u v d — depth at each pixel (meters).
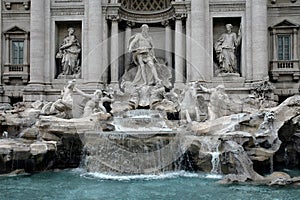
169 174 19.84
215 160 19.69
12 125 24.48
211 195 15.60
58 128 21.53
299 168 22.77
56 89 30.83
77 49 32.03
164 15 32.16
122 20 31.83
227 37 31.16
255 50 29.70
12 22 33.44
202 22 30.08
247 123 21.50
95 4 30.44
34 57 30.84
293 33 31.70
